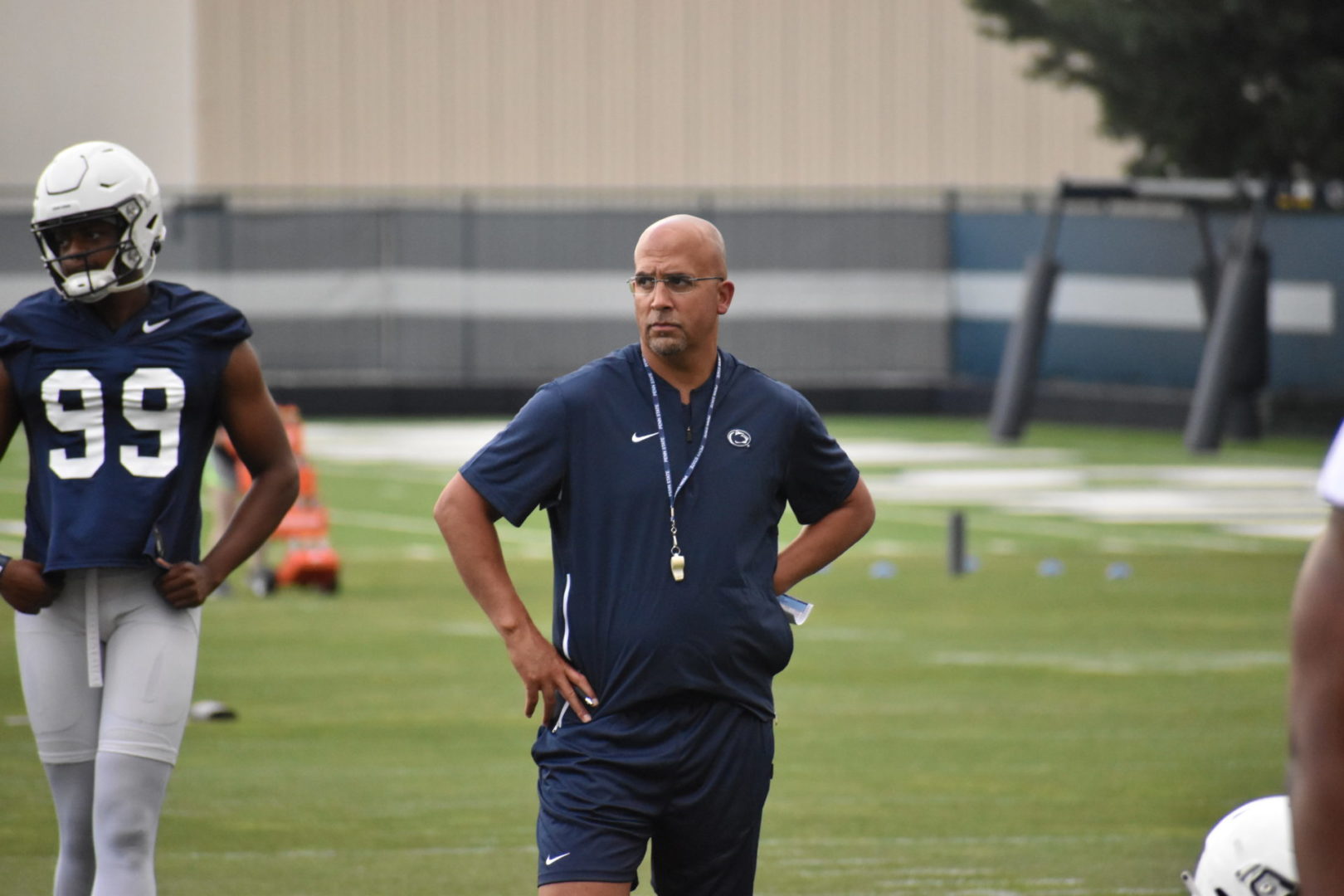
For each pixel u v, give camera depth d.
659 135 117.31
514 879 22.06
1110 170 116.81
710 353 15.39
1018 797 26.44
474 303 96.75
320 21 115.38
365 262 95.81
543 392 15.22
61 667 16.48
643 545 14.89
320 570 44.69
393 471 74.12
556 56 116.75
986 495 67.25
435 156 116.06
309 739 30.12
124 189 16.25
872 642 39.78
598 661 14.95
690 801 15.02
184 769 27.89
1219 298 83.69
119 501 16.28
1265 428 88.94
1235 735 30.78
